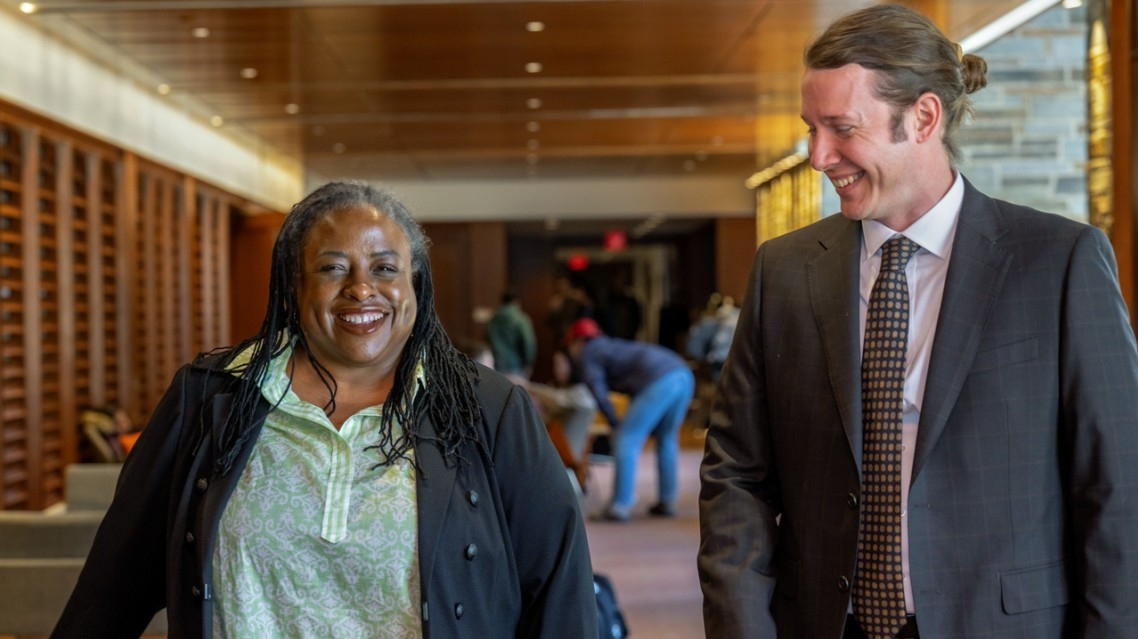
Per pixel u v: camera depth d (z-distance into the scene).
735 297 17.56
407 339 1.95
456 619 1.81
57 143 7.86
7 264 6.98
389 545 1.79
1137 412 1.79
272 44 8.23
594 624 1.94
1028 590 1.81
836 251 2.05
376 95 10.30
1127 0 3.82
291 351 1.92
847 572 1.91
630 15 7.55
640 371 8.20
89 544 3.40
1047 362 1.84
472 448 1.91
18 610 3.33
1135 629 1.74
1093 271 1.84
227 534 1.79
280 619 1.79
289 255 1.90
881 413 1.91
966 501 1.83
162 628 3.50
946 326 1.87
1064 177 4.75
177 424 1.91
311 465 1.83
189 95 10.16
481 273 17.89
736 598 1.94
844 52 1.84
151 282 9.73
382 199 1.94
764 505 2.07
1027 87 5.18
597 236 22.80
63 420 7.77
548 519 1.94
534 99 10.62
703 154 14.52
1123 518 1.76
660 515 8.34
